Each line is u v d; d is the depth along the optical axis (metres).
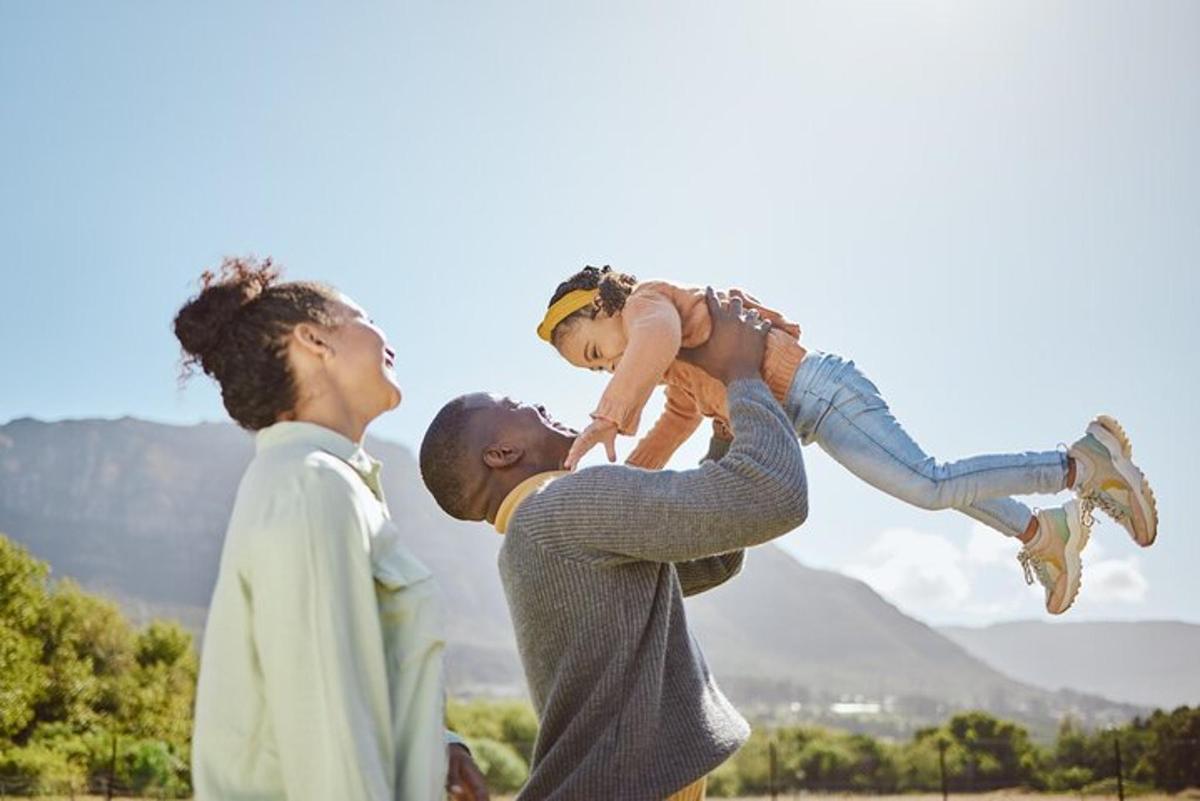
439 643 1.99
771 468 2.34
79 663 41.56
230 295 2.10
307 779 1.79
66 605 44.50
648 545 2.28
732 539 2.30
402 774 1.89
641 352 2.79
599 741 2.24
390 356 2.21
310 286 2.15
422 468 2.66
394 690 1.93
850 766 31.03
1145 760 27.30
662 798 2.25
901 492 3.13
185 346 2.11
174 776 30.11
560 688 2.29
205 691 1.90
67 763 30.59
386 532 2.02
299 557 1.85
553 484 2.41
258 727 1.88
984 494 3.19
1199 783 26.44
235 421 2.11
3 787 28.16
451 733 2.34
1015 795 28.08
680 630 2.46
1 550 41.62
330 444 2.04
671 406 3.32
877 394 3.23
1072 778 28.55
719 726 2.37
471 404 2.66
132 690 41.84
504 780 25.53
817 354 3.23
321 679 1.81
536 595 2.34
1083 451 3.30
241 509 1.93
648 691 2.29
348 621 1.86
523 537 2.38
